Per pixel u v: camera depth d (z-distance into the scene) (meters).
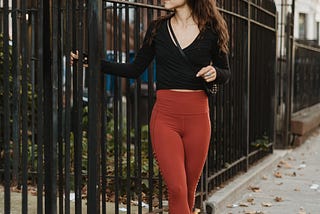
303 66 12.83
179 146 4.18
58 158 4.38
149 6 5.18
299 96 12.33
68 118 4.10
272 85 9.66
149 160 5.21
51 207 4.07
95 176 4.14
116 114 5.11
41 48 3.95
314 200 6.92
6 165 4.00
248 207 6.48
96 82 4.11
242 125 7.75
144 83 10.85
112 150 7.69
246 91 7.75
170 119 4.18
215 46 4.21
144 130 8.62
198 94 4.18
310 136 12.92
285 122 10.63
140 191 5.25
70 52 4.11
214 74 4.06
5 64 3.99
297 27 12.45
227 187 6.83
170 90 4.17
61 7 4.17
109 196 6.27
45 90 4.06
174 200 4.16
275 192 7.29
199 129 4.21
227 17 6.77
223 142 6.93
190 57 4.13
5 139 4.01
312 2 14.05
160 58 4.20
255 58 8.39
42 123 4.00
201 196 5.89
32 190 6.40
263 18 8.85
